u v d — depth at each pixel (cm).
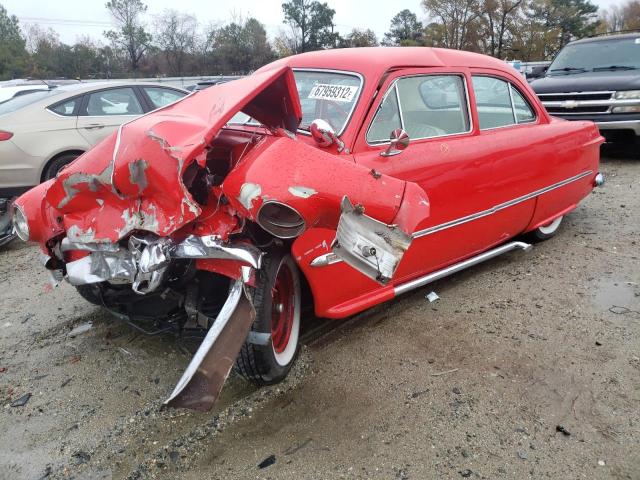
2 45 5056
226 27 5331
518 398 304
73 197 276
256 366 294
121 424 291
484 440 273
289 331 331
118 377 334
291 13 5478
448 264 420
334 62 379
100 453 272
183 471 259
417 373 328
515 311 402
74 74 5169
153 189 257
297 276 327
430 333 374
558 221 546
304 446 272
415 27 6519
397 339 366
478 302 418
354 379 323
